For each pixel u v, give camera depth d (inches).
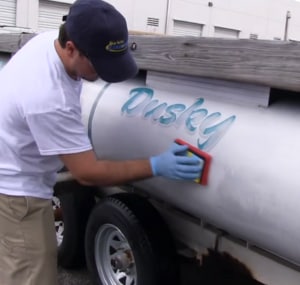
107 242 112.7
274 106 78.4
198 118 86.4
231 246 91.5
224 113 83.0
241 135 78.2
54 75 83.0
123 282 109.5
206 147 82.7
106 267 113.6
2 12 737.0
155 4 920.9
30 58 86.8
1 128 90.3
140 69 101.3
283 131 73.5
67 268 138.6
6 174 91.5
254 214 75.1
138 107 100.0
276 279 84.0
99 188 128.2
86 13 76.1
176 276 100.1
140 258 99.2
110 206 106.0
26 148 89.8
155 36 96.6
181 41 89.2
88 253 116.5
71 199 127.6
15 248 94.5
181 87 93.9
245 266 89.4
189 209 91.4
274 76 73.2
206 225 96.0
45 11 775.7
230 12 1067.3
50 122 82.4
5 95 88.5
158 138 92.7
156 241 99.3
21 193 91.7
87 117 112.3
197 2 998.4
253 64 76.3
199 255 99.3
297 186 68.7
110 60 78.1
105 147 106.9
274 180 71.5
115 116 104.6
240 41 78.1
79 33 76.9
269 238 75.0
